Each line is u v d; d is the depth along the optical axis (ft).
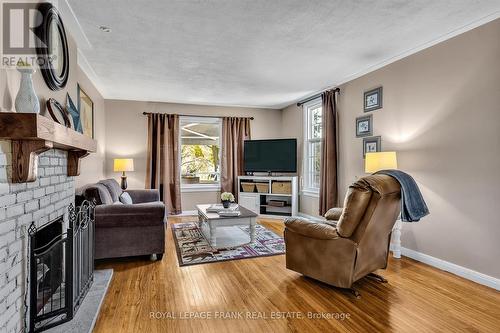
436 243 10.28
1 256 4.86
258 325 6.64
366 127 13.50
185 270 9.96
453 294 8.19
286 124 21.66
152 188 18.94
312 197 18.29
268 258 11.23
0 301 4.83
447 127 9.89
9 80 5.25
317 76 14.24
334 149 15.65
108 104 18.53
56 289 7.22
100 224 10.17
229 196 13.82
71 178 8.76
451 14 8.43
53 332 6.04
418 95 10.91
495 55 8.54
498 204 8.50
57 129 5.69
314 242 8.66
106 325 6.60
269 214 19.63
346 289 8.48
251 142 20.27
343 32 9.54
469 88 9.21
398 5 7.95
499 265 8.48
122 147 18.76
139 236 10.60
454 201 9.68
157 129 19.02
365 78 13.62
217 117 20.86
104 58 11.71
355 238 7.89
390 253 11.77
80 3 7.68
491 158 8.65
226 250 12.12
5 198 4.97
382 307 7.47
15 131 4.66
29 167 5.26
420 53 10.82
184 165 20.56
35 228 6.10
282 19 8.66
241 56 11.63
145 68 12.95
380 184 7.63
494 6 8.02
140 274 9.59
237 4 7.83
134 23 8.83
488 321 6.81
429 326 6.61
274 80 14.90
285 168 19.20
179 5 7.84
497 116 8.50
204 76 14.20
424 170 10.67
